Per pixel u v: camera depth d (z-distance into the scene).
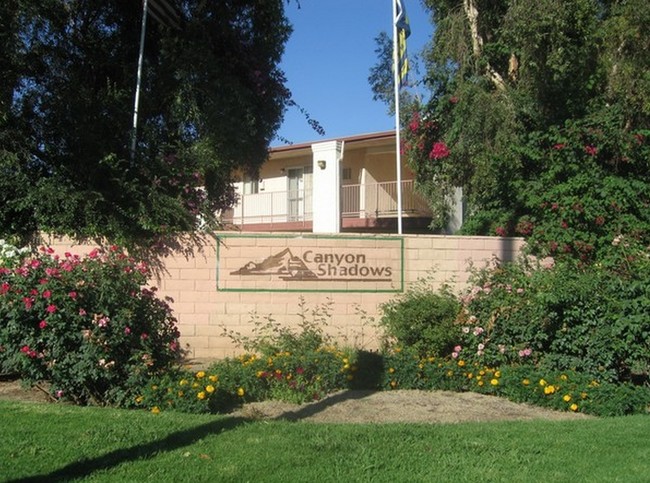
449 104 14.91
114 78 13.62
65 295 8.02
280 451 6.48
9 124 11.46
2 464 5.89
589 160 12.89
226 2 14.00
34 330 8.02
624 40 13.75
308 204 24.80
